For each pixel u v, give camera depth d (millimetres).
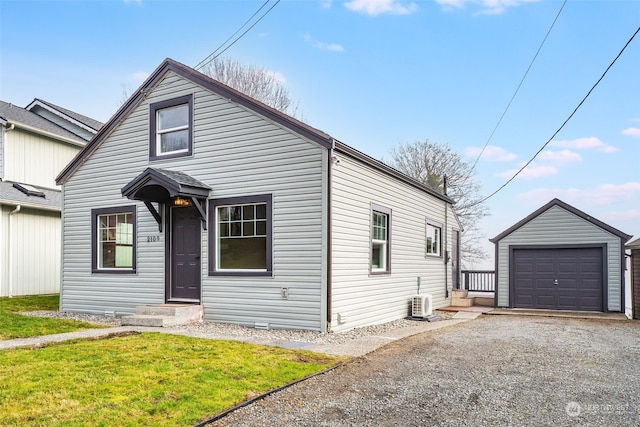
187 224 10281
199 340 7379
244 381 5164
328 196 8656
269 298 9109
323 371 5801
